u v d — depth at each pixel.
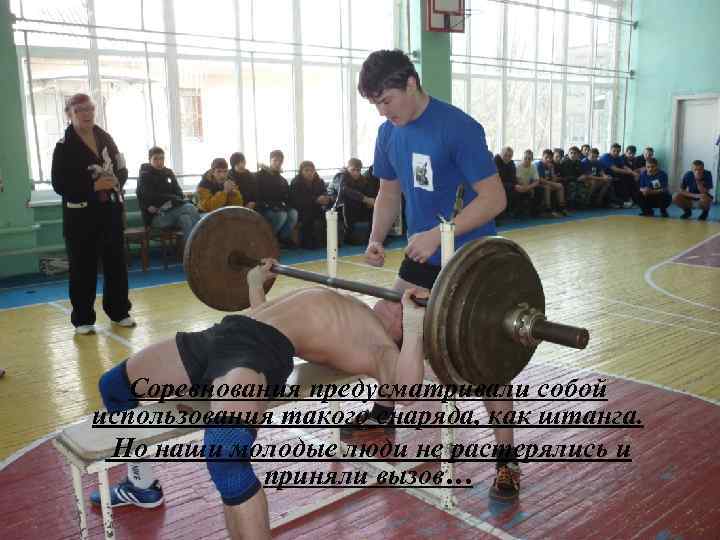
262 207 7.60
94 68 7.07
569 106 12.64
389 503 2.38
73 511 2.35
